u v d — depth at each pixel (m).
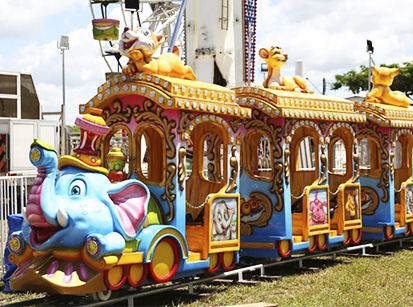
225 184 9.01
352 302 8.34
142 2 27.92
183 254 8.02
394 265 11.23
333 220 11.55
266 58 11.10
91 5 20.44
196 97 8.41
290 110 10.12
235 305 7.78
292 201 10.97
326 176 11.02
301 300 8.43
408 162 13.73
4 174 20.59
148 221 7.81
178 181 8.13
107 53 19.47
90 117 7.41
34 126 20.98
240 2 23.95
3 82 25.12
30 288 7.09
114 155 8.44
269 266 10.44
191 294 8.66
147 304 8.19
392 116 12.88
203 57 23.14
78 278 6.88
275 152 10.21
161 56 8.70
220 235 8.79
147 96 8.11
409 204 13.45
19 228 8.16
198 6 23.31
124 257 7.17
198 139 9.48
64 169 7.31
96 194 7.15
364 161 15.45
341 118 11.20
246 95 10.32
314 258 11.93
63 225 6.85
